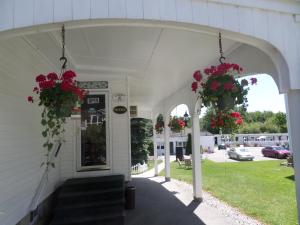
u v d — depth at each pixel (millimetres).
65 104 2656
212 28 2637
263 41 2793
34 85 4164
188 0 2562
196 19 2566
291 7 2801
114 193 4988
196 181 6418
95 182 5203
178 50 4270
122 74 6109
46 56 4551
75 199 4809
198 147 6430
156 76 6164
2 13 2312
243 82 2889
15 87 3445
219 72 2789
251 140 33312
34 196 3945
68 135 5992
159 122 10523
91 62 5238
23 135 3701
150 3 2477
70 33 3602
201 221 4859
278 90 3049
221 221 4867
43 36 3596
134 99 10336
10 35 2480
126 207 5664
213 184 9188
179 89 7785
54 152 4926
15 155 3416
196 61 4836
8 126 3229
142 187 8273
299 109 2871
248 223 4766
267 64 3303
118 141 6215
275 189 8086
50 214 4887
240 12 2693
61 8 2361
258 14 2746
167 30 3473
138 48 4289
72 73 2701
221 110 2949
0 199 2941
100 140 6160
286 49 2791
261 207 5902
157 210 5578
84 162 6031
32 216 3965
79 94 2721
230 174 11984
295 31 2826
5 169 3104
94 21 2445
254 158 21438
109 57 4883
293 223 4793
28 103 3910
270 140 32938
